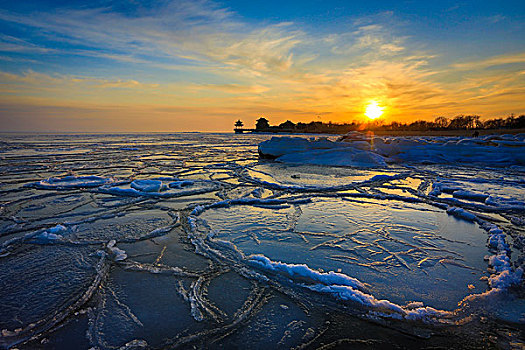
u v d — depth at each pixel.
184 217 5.94
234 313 2.88
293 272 3.62
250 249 4.41
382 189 8.66
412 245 4.55
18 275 3.61
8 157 17.39
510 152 15.20
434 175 11.29
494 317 2.78
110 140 39.66
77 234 4.98
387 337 2.53
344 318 2.79
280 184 9.12
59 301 3.08
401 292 3.24
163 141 38.06
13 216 5.98
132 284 3.41
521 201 6.98
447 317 2.78
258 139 45.28
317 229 5.26
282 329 2.65
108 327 2.68
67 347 2.44
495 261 3.89
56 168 12.86
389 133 50.41
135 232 5.08
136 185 8.62
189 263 3.94
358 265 3.89
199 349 2.41
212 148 26.06
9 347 2.43
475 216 5.82
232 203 7.01
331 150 16.28
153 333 2.60
